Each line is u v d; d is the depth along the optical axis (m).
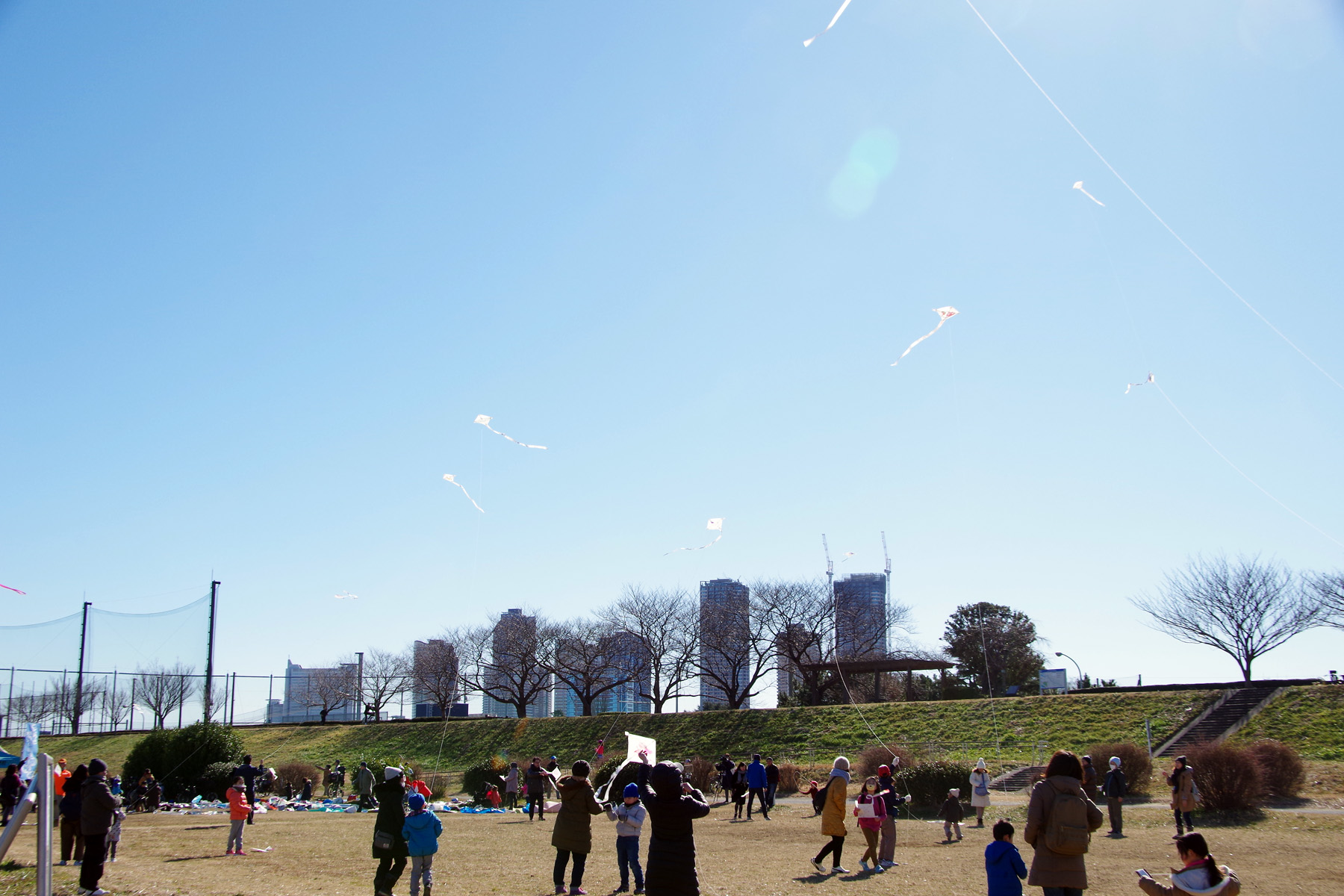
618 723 60.19
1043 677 58.44
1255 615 55.91
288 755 66.62
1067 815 8.18
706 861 17.36
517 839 21.56
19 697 60.34
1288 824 22.14
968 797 29.45
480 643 81.12
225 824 25.58
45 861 8.88
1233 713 39.47
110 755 58.34
